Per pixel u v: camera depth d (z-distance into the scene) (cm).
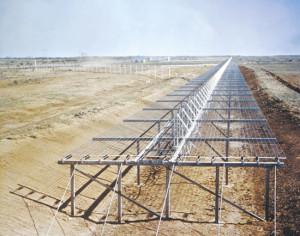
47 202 1414
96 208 1441
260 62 14225
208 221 1287
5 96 4119
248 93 2861
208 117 2067
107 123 2709
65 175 1673
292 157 1770
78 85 5472
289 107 3041
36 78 6088
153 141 1568
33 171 1630
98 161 1296
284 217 1230
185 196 1509
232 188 1555
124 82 6075
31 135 2055
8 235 1160
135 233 1232
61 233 1230
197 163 1230
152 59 18275
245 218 1288
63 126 2361
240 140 1492
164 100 2645
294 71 8250
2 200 1340
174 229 1237
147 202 1480
